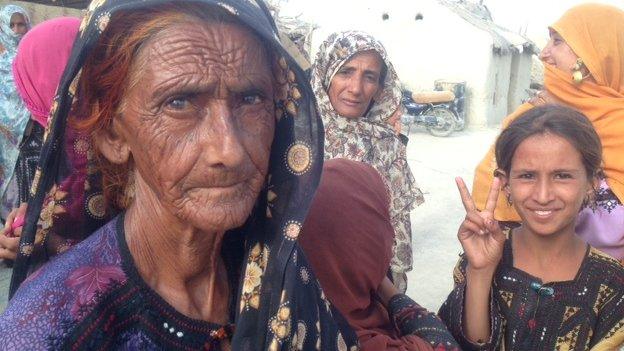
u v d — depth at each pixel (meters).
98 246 0.85
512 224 2.06
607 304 1.56
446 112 13.09
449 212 6.31
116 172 0.92
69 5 8.56
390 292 1.49
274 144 0.92
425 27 15.82
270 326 0.89
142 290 0.85
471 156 10.26
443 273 4.48
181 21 0.71
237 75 0.74
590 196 1.69
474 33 15.14
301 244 1.22
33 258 0.94
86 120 0.81
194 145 0.74
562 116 1.55
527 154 1.55
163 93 0.72
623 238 1.88
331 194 1.25
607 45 2.10
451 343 1.28
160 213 0.85
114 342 0.82
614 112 2.03
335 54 2.97
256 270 0.94
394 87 3.23
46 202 0.91
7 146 4.36
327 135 2.99
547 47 2.31
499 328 1.60
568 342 1.57
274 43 0.74
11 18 4.96
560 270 1.59
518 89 17.39
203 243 0.89
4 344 0.74
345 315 1.24
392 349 1.20
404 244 2.98
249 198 0.80
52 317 0.76
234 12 0.70
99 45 0.76
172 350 0.87
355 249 1.24
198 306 0.93
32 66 1.82
